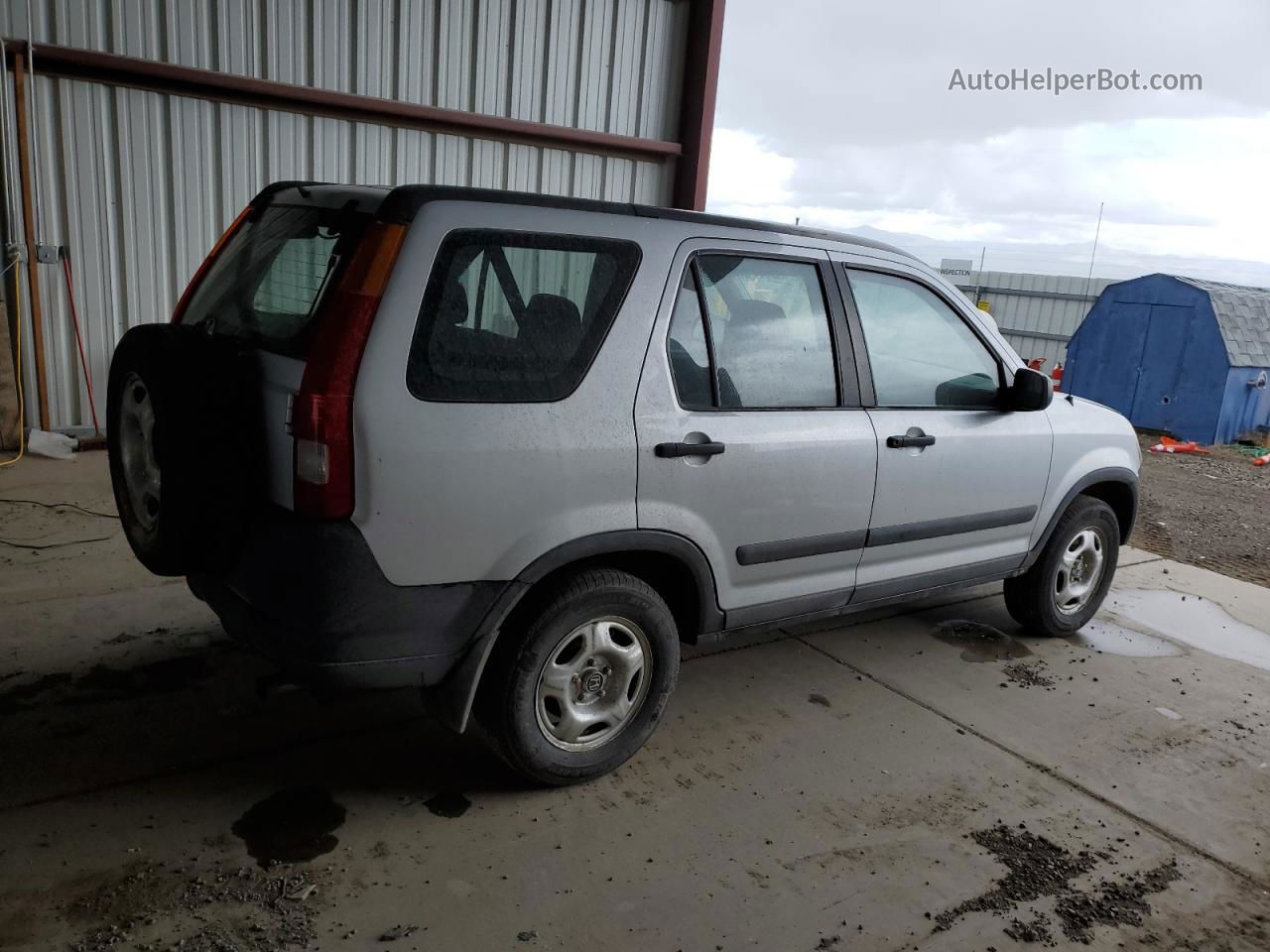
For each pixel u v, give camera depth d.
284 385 2.44
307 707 3.40
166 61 6.77
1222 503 8.67
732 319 3.11
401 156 7.91
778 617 3.43
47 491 5.71
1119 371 12.50
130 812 2.73
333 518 2.40
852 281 3.47
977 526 3.94
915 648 4.44
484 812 2.88
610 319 2.80
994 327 4.17
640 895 2.56
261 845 2.64
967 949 2.46
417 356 2.46
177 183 7.03
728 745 3.40
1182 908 2.70
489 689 2.81
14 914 2.29
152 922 2.31
